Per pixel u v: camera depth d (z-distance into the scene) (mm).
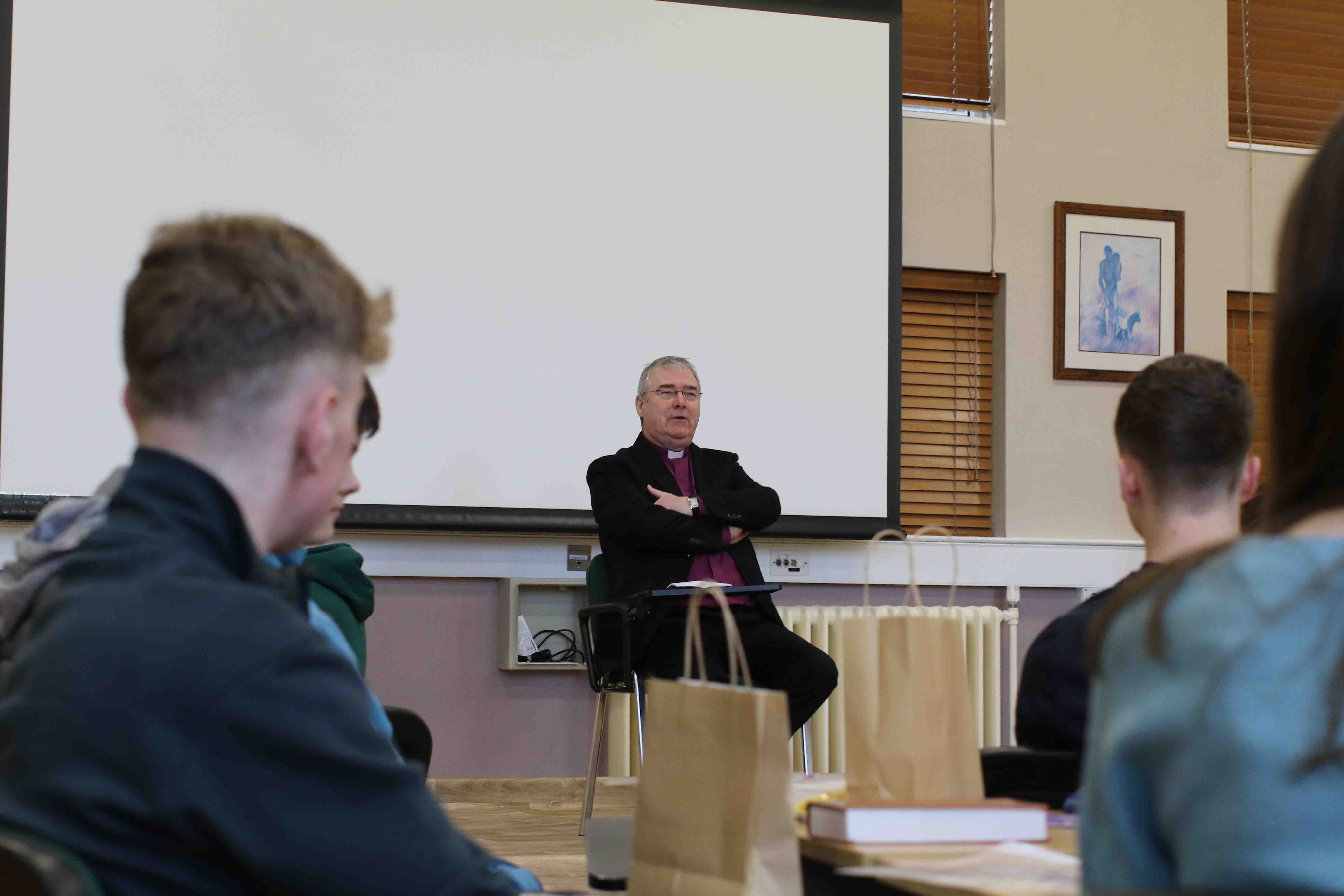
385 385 3936
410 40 4023
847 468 4223
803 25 4297
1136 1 4699
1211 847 431
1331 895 401
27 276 3711
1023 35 4605
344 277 856
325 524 1264
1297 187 515
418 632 3998
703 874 917
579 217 4109
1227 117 4746
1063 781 1390
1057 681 1430
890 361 4273
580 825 3539
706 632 3422
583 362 4078
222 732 709
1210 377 1359
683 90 4207
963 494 4500
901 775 1047
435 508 3930
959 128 4531
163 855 705
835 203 4277
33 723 710
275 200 3904
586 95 4141
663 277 4152
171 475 788
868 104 4320
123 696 703
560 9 4133
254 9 3916
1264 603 451
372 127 3982
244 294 799
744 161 4234
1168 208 4660
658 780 981
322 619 1216
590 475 3656
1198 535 1352
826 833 944
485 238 4039
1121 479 1416
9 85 3730
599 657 3408
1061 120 4605
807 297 4238
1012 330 4520
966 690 1070
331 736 732
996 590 4402
